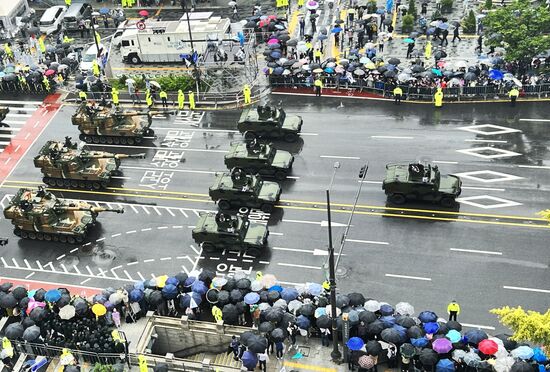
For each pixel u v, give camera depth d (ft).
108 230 251.80
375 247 233.55
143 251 241.35
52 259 241.76
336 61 332.60
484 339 180.34
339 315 191.72
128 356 192.75
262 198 248.52
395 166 254.27
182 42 353.10
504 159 267.18
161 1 418.10
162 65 361.30
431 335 182.50
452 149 274.98
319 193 259.19
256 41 367.04
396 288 217.36
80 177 269.64
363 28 358.02
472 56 335.06
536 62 315.37
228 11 401.70
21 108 328.29
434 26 341.82
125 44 359.46
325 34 347.36
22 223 246.27
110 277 231.91
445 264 224.33
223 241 232.53
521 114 291.99
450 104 303.27
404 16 361.30
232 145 272.72
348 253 231.91
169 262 235.61
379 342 182.80
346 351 187.01
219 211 255.09
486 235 233.76
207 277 212.23
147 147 293.84
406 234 237.45
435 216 243.81
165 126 306.76
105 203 265.13
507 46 308.60
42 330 200.54
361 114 302.25
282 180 266.77
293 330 193.67
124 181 275.59
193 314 208.33
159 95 324.39
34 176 283.79
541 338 165.17
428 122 292.61
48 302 205.36
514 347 180.75
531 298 209.36
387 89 311.06
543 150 270.05
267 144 268.41
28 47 380.99
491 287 214.48
